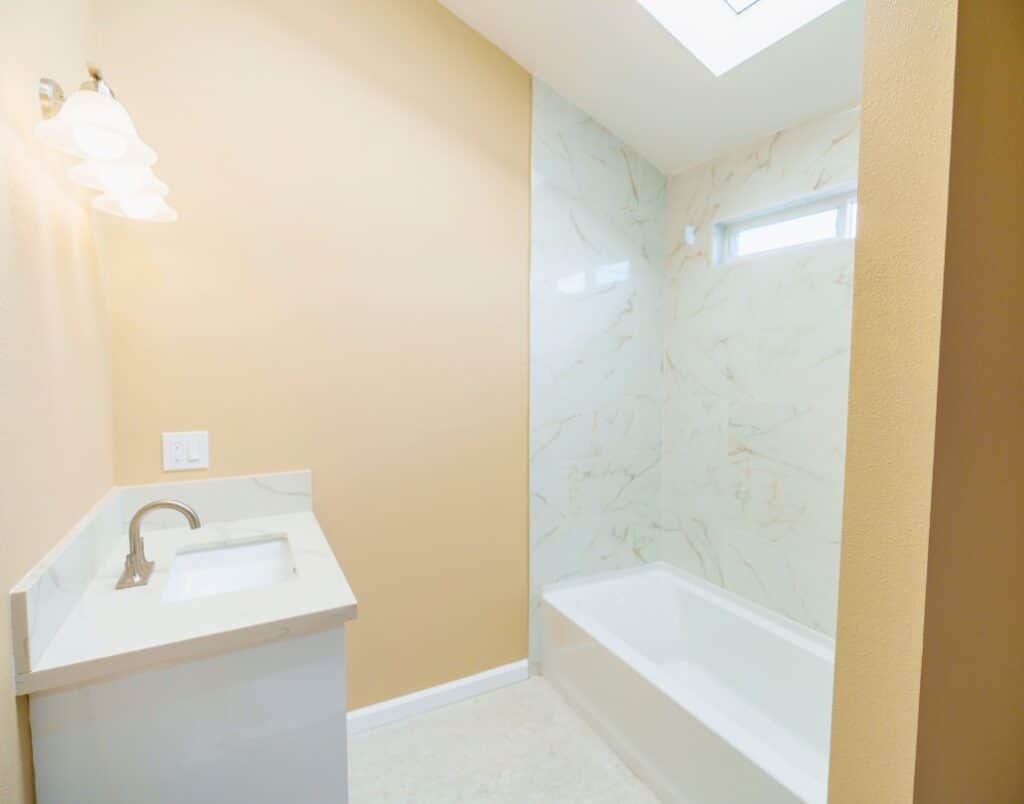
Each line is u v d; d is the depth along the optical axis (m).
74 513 1.13
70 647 0.93
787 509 2.00
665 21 1.68
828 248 1.83
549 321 2.21
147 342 1.53
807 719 1.85
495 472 2.13
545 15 1.80
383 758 1.80
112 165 1.09
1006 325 0.76
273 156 1.66
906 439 0.72
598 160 2.27
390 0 1.81
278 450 1.72
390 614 1.96
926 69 0.68
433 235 1.93
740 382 2.16
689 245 2.37
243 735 1.03
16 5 0.89
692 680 2.23
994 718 0.83
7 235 0.84
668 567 2.54
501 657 2.20
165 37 1.50
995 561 0.80
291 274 1.71
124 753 0.95
